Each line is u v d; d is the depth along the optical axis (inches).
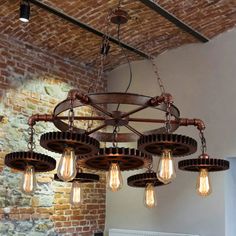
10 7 161.5
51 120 102.6
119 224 215.6
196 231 186.2
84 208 209.3
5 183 173.2
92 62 223.6
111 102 90.5
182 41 204.1
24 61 189.6
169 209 197.6
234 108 185.6
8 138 177.0
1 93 177.5
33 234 181.5
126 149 88.1
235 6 171.9
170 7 168.6
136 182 116.3
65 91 208.2
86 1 160.9
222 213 179.2
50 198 191.6
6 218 171.6
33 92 191.5
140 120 107.0
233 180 187.5
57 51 205.2
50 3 159.9
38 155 93.4
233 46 191.0
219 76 193.5
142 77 222.4
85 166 101.0
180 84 206.5
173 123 103.0
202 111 196.1
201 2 167.2
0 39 180.9
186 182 193.6
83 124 212.7
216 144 188.4
